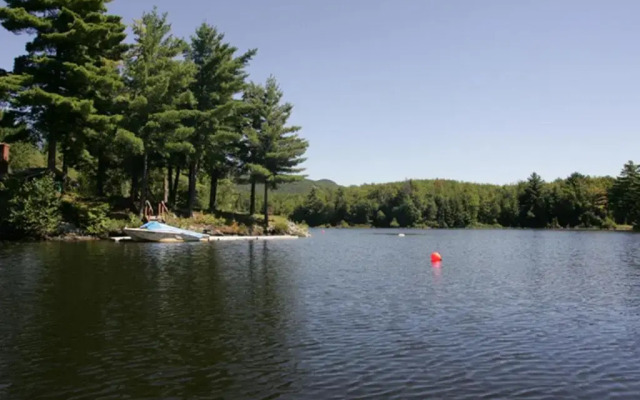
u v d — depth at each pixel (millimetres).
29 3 36719
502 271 21906
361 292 15164
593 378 7457
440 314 11961
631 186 95438
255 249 33688
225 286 15773
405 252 34781
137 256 25109
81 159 46812
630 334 10141
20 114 36438
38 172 40938
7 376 7223
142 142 37938
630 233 83062
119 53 43469
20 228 34125
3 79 33438
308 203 137000
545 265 25000
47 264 20562
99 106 38500
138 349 8633
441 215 133000
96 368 7609
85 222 38500
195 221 48625
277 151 56000
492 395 6719
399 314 11883
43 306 12117
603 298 14539
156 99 40312
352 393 6711
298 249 35500
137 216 41719
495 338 9719
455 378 7375
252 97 57312
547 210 121625
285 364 7930
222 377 7281
